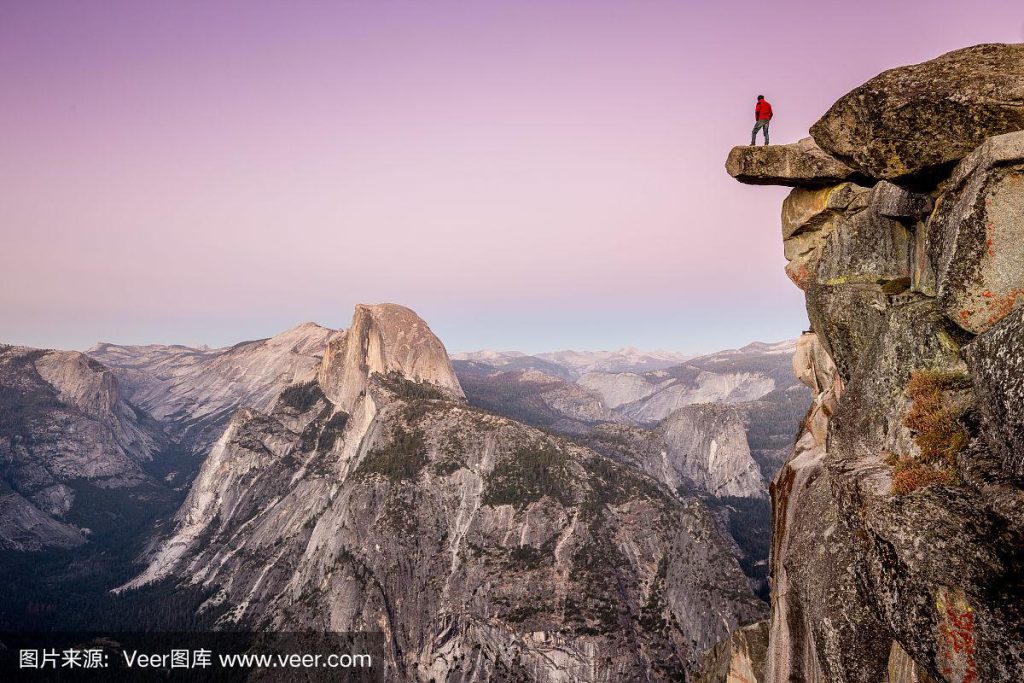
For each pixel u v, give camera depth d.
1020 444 9.88
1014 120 13.28
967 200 12.86
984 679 9.28
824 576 17.62
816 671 18.52
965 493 10.30
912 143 14.60
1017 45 14.01
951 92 13.87
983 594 9.25
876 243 21.84
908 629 10.89
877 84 14.80
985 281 12.44
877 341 16.00
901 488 11.66
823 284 22.62
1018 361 10.10
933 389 13.01
